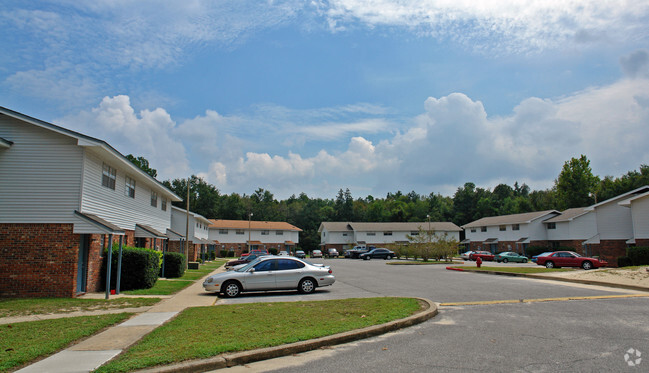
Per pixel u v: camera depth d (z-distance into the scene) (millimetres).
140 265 17531
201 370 6211
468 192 101562
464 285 17531
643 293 14211
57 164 15305
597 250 46250
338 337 7758
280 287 15523
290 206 110500
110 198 18438
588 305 11594
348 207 108625
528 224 55781
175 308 12195
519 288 16094
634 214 27594
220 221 73000
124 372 5922
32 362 6582
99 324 9531
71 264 14828
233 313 10508
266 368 6309
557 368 5871
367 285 18500
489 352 6805
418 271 27312
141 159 67125
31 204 14992
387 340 7883
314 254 70438
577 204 66875
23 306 12555
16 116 14977
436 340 7750
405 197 138000
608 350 6770
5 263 14695
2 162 15109
